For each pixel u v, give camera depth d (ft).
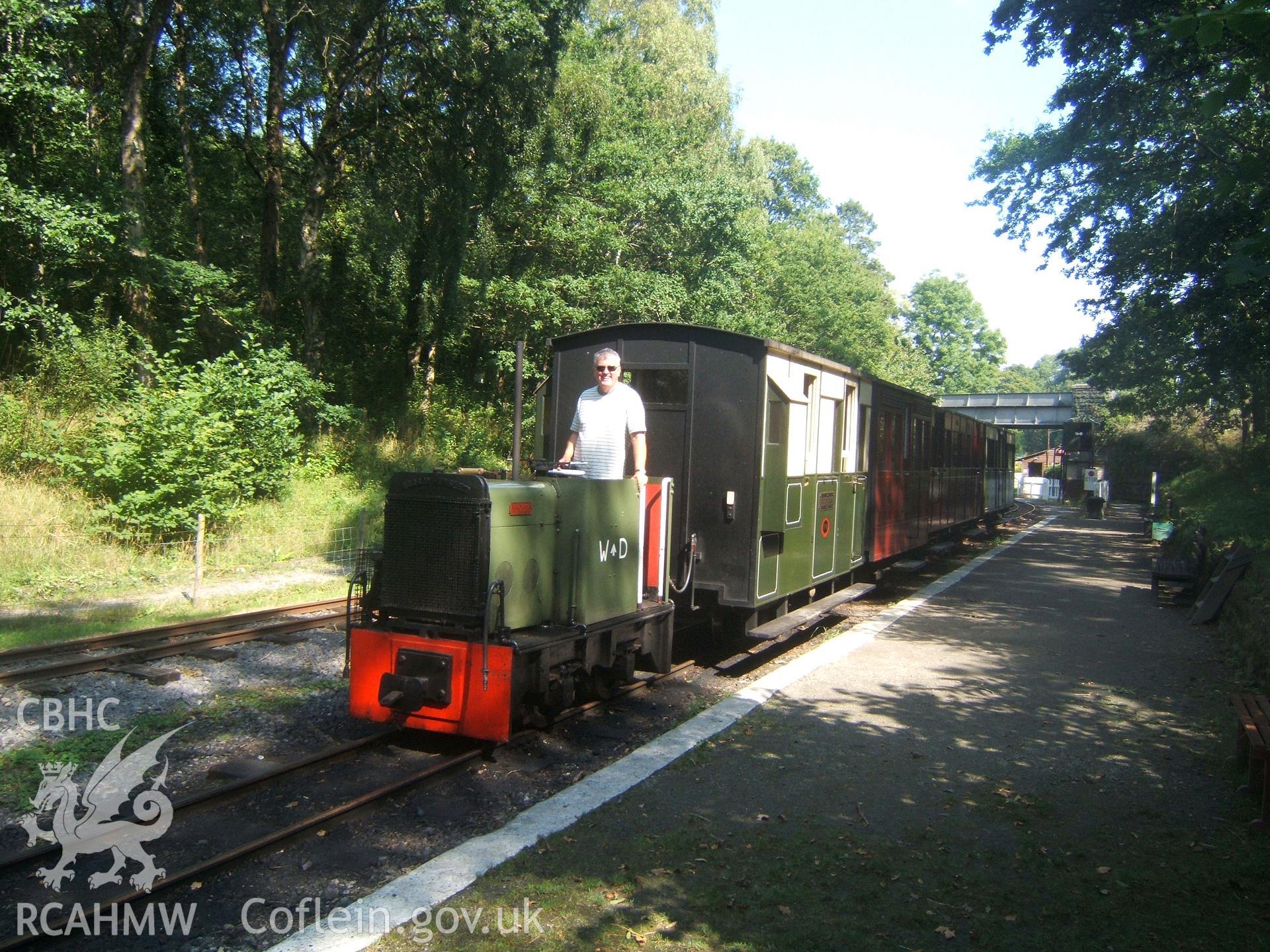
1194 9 38.17
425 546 19.04
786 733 20.63
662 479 25.26
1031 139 62.08
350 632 19.57
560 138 72.02
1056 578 49.65
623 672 22.44
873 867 14.17
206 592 36.06
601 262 75.15
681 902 12.90
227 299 66.44
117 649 26.50
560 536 20.58
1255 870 14.42
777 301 118.21
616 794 16.70
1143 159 55.11
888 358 150.00
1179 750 20.38
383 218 64.39
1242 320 51.11
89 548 38.40
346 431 66.28
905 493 44.70
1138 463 141.59
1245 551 36.94
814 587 32.71
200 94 72.02
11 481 41.09
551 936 11.91
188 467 41.75
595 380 29.01
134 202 52.54
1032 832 15.72
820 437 32.07
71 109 49.08
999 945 12.08
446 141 64.64
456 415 77.15
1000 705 23.62
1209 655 30.14
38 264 51.06
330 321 77.20
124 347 49.96
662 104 99.76
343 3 58.08
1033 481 185.78
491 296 70.64
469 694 18.20
